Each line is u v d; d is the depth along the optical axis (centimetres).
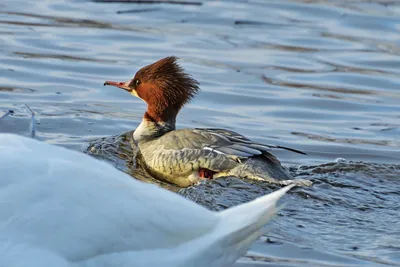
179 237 787
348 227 1181
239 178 1387
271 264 1045
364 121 1827
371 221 1209
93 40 2298
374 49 2359
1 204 764
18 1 2644
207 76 2056
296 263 1053
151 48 2266
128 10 2630
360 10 2702
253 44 2358
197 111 1823
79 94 1870
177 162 1452
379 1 2800
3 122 1623
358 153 1598
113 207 777
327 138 1688
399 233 1168
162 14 2608
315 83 2066
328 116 1853
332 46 2377
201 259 777
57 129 1619
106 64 2098
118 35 2359
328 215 1223
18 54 2123
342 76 2128
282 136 1688
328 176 1403
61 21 2455
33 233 759
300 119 1825
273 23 2569
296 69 2162
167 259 770
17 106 1736
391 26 2561
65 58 2122
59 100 1812
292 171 1446
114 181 795
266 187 1348
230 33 2455
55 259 752
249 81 2036
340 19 2622
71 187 777
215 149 1434
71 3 2661
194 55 2227
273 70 2139
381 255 1088
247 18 2605
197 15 2616
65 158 811
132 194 791
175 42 2331
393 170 1439
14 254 748
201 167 1435
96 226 768
